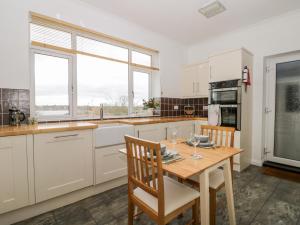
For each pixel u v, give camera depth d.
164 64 3.89
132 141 1.24
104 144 2.20
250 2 2.54
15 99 2.07
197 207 1.48
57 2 2.38
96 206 1.92
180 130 3.45
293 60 2.98
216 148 1.65
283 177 2.65
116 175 2.32
